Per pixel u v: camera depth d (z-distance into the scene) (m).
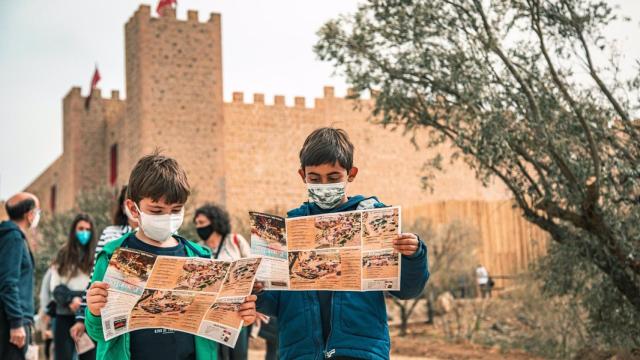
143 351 3.96
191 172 39.44
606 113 9.89
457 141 10.32
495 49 9.92
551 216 10.52
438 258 24.47
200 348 4.04
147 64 39.38
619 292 10.84
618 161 9.50
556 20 9.84
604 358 11.92
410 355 15.67
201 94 40.09
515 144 10.15
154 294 3.76
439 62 10.54
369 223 3.87
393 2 10.64
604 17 9.65
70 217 23.31
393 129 11.48
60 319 7.57
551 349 14.15
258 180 41.44
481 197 46.34
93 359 6.79
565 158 9.92
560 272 11.45
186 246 4.29
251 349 16.41
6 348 6.34
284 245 3.93
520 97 10.23
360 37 11.04
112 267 3.74
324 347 3.97
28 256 6.71
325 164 3.98
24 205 6.93
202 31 40.47
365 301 4.00
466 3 10.30
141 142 38.97
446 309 23.52
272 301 4.18
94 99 48.53
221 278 3.79
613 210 9.85
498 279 35.97
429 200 45.09
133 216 4.06
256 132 41.81
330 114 43.38
